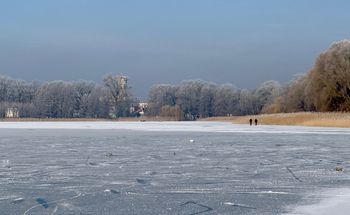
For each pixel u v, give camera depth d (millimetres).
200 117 138375
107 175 17000
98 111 129750
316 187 14508
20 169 18562
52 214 11094
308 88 84500
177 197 13023
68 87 134250
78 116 133625
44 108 133500
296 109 94188
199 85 140250
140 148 27797
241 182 15453
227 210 11469
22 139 36250
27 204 12141
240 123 79375
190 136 39500
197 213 11195
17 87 142625
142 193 13602
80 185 14922
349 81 78938
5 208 11688
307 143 31312
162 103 136625
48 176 16781
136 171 17984
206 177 16516
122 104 127562
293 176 16734
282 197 12977
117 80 128125
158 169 18516
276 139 35156
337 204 12000
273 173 17469
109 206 11914
